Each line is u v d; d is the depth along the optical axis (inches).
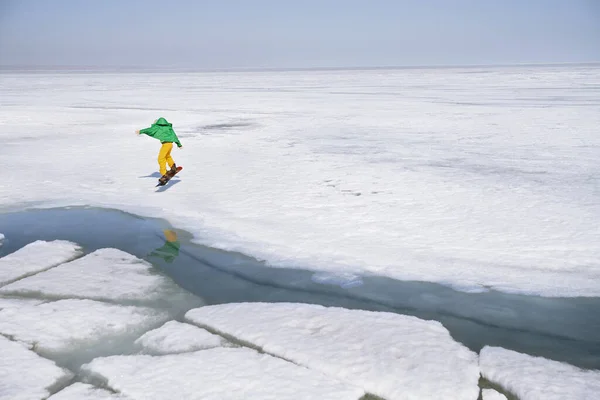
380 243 237.1
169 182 374.6
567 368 133.6
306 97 1389.0
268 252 228.4
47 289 187.2
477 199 310.8
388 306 176.4
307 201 313.6
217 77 3941.9
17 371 131.9
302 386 123.7
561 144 522.3
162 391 122.1
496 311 171.2
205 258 223.5
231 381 125.9
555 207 289.1
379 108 1002.1
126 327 159.8
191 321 163.2
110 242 245.9
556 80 2155.5
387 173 392.2
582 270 200.8
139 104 1190.9
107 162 458.6
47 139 616.4
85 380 129.7
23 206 310.8
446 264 211.2
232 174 398.9
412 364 133.3
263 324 157.6
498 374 130.3
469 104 1043.3
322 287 192.4
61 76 4441.4
